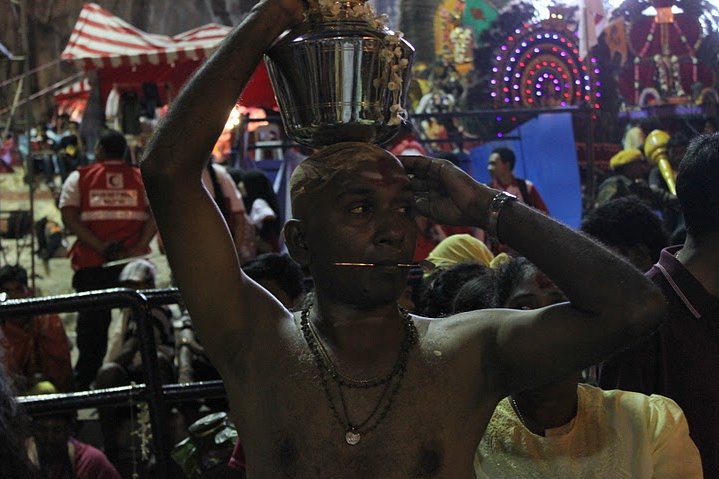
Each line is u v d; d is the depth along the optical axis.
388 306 2.23
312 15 2.21
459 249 5.82
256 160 12.33
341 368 2.19
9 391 2.20
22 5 15.56
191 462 4.25
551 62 11.45
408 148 9.23
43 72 30.41
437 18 13.41
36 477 2.18
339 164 2.18
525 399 2.83
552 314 2.20
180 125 2.14
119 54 13.50
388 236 2.16
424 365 2.21
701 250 3.26
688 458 2.82
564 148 10.09
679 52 12.16
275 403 2.19
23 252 16.75
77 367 8.20
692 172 3.22
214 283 2.22
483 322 2.27
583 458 2.80
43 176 21.30
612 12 12.13
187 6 31.16
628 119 11.75
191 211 2.19
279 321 2.28
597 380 3.78
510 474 2.83
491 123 11.91
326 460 2.14
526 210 2.25
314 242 2.19
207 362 6.66
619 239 4.28
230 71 2.16
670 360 3.22
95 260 8.88
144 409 5.52
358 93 2.19
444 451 2.16
